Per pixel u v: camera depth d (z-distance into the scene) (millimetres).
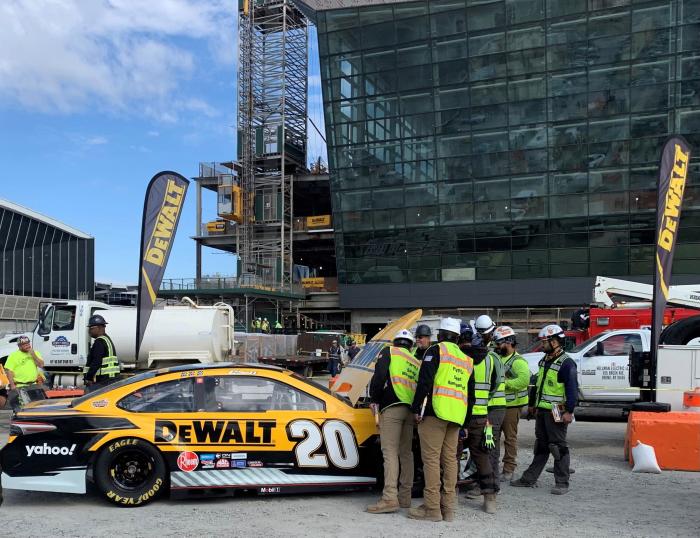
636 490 7332
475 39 38750
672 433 8469
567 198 37719
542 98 37719
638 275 36500
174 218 11750
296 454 6621
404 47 40250
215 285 45750
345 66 41625
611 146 36562
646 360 10469
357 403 7305
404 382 6277
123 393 6652
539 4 37250
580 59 36688
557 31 37031
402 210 41406
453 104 39625
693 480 7871
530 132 38188
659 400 10031
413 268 41656
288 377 6898
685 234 34969
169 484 6461
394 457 6227
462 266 40469
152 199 11523
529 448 10203
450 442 6059
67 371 15766
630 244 36594
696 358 9891
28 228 51344
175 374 6773
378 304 42531
